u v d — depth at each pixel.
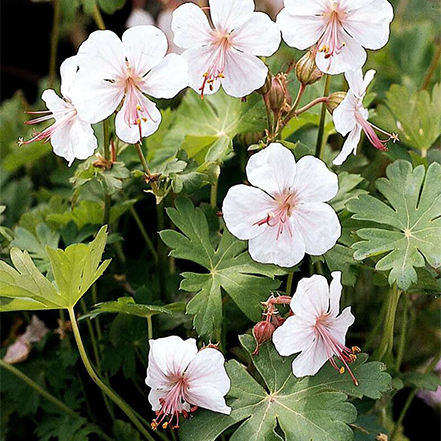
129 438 0.37
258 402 0.33
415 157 0.38
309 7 0.33
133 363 0.37
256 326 0.33
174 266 0.40
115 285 0.39
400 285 0.33
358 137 0.35
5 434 0.40
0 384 0.39
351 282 0.35
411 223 0.35
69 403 0.39
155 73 0.33
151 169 0.39
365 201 0.35
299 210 0.33
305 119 0.39
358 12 0.33
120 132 0.34
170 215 0.35
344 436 0.32
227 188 0.40
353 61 0.34
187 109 0.40
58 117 0.35
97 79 0.33
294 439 0.32
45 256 0.38
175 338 0.32
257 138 0.37
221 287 0.36
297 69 0.34
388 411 0.40
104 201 0.39
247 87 0.34
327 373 0.33
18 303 0.33
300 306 0.32
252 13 0.33
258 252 0.33
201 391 0.32
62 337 0.39
